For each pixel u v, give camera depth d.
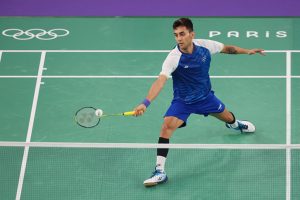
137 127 24.98
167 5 31.48
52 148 23.91
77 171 23.02
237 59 28.02
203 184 22.41
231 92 26.42
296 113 25.34
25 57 28.41
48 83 27.09
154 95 20.52
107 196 22.09
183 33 20.69
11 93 26.62
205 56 21.67
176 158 23.47
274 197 21.75
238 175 22.66
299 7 30.98
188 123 25.12
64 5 31.67
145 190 22.30
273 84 26.72
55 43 29.19
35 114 25.66
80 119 21.80
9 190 22.28
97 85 26.95
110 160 23.42
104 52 28.64
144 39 29.31
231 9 31.06
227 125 24.69
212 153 23.64
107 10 31.25
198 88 22.12
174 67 21.36
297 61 27.70
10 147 23.97
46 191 22.25
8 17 30.80
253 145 20.27
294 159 23.05
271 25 29.86
